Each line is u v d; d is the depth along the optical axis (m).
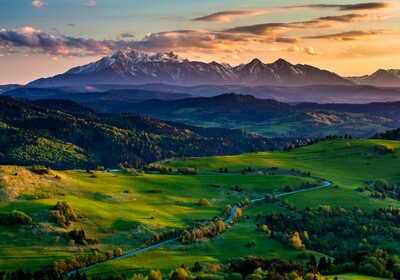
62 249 174.00
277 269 150.25
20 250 168.75
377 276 152.25
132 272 158.12
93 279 145.12
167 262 169.75
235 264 161.88
